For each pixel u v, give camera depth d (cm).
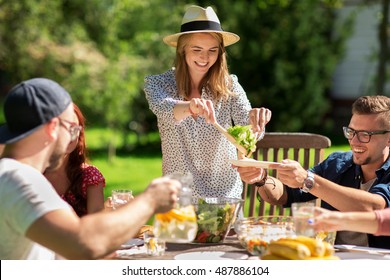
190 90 388
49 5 1037
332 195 300
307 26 1305
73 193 335
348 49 1436
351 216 254
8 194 219
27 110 227
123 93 1077
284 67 1307
